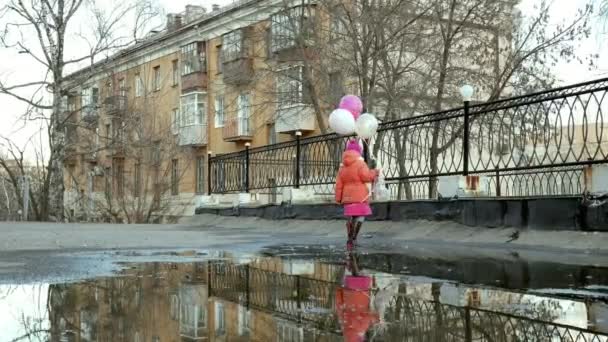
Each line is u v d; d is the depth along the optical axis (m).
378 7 17.47
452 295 3.54
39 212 27.33
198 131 33.69
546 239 6.88
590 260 5.48
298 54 19.03
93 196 34.06
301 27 18.52
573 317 2.86
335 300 3.40
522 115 8.56
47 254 6.68
